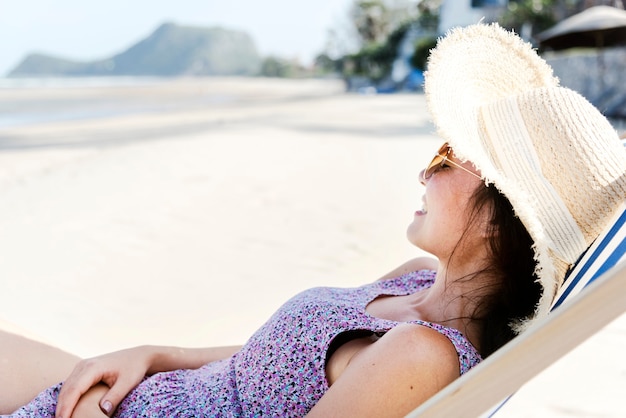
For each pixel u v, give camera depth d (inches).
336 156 393.4
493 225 57.8
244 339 133.5
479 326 59.9
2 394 69.1
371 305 69.2
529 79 67.0
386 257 186.5
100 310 150.6
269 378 59.6
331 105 1093.8
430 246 61.9
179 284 167.8
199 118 829.8
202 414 62.0
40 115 1061.1
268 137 514.6
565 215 56.6
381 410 50.9
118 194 284.5
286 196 273.9
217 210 250.5
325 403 52.4
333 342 58.2
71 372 73.5
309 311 60.2
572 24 748.0
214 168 350.3
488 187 57.9
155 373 73.3
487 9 1323.8
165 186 301.7
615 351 110.6
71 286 167.5
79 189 299.3
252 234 215.2
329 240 205.5
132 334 136.6
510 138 58.2
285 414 58.7
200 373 68.8
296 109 979.9
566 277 60.0
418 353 51.7
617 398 96.4
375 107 988.6
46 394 66.9
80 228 226.4
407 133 540.4
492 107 60.7
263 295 158.7
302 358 58.4
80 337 135.0
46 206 263.0
